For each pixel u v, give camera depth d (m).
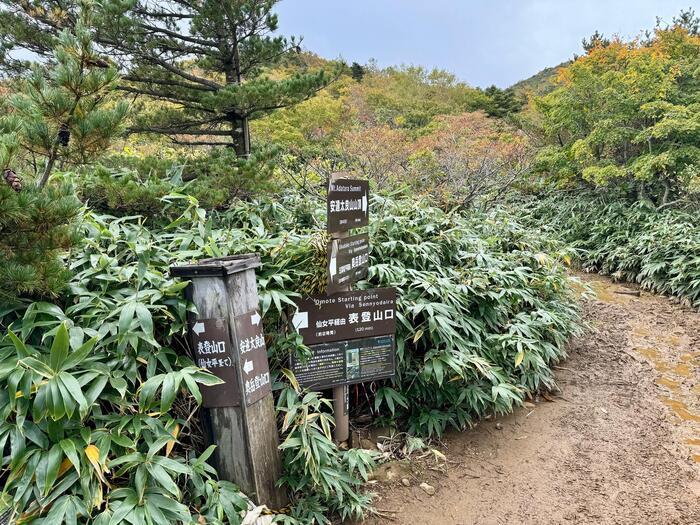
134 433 1.56
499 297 2.95
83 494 1.37
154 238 2.49
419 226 3.49
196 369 1.64
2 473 1.49
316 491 1.97
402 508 2.11
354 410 2.71
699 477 2.37
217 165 3.59
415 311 2.49
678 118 6.19
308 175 5.49
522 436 2.72
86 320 1.74
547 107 8.69
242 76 5.18
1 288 1.57
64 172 2.60
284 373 2.11
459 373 2.50
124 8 3.66
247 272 1.79
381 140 6.99
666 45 7.82
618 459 2.52
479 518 2.07
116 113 1.67
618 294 5.62
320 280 2.30
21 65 4.04
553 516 2.09
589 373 3.58
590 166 7.23
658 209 6.63
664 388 3.35
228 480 1.77
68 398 1.39
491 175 6.54
